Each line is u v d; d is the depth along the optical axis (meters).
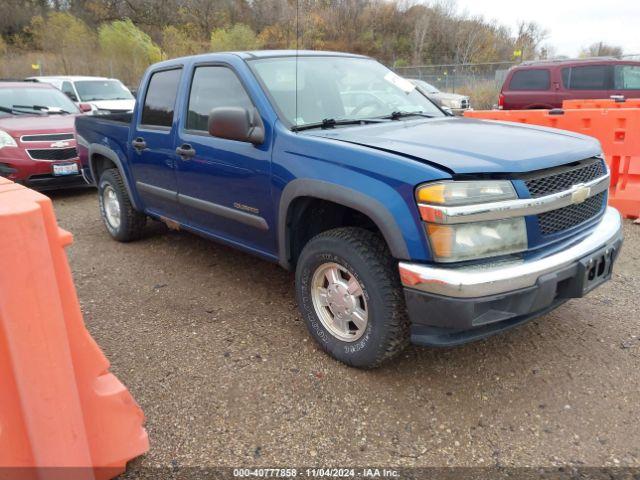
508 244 2.57
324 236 2.99
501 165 2.54
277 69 3.73
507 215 2.52
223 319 3.76
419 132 3.16
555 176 2.75
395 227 2.57
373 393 2.86
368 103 3.89
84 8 49.12
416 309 2.56
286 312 3.83
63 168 7.66
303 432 2.57
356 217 3.23
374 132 3.18
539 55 44.81
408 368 3.08
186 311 3.90
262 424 2.63
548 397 2.80
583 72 12.22
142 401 2.83
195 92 4.07
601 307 3.79
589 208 3.03
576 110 6.14
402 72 23.25
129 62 31.64
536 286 2.56
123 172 5.06
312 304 3.20
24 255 1.74
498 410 2.71
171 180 4.34
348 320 3.02
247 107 3.56
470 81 21.98
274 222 3.38
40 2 48.09
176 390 2.92
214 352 3.31
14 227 1.70
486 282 2.43
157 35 44.34
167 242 5.54
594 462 2.35
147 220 5.54
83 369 2.09
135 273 4.71
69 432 1.94
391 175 2.60
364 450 2.45
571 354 3.19
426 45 41.69
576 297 2.82
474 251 2.50
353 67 4.18
